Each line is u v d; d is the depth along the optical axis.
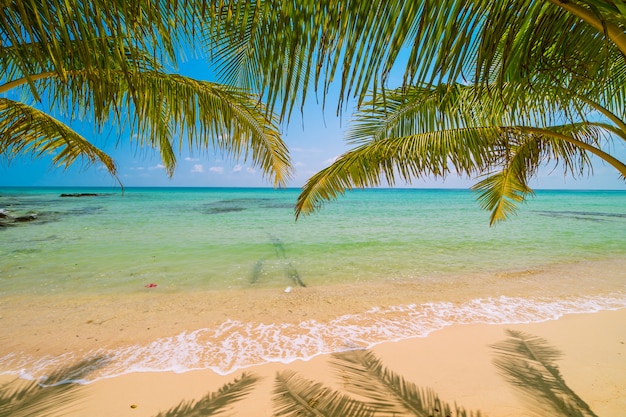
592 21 1.12
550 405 2.62
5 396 2.83
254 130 3.15
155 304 5.13
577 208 29.19
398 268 7.54
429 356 3.44
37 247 9.88
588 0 1.02
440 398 2.74
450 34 1.04
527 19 1.16
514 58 1.51
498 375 3.06
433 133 2.62
